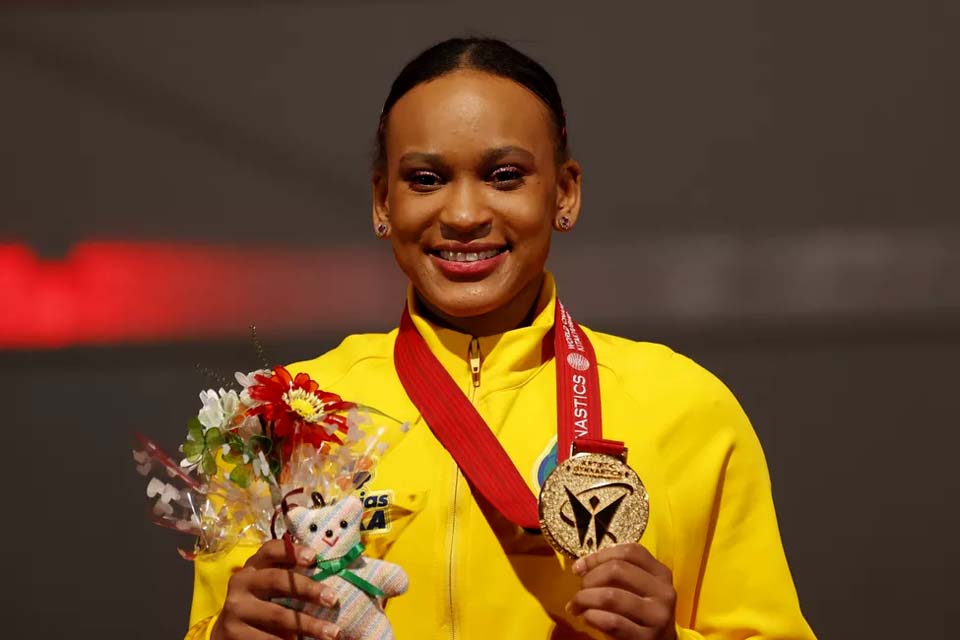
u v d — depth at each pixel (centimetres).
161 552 1747
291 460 630
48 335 1878
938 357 1767
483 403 706
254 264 1873
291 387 638
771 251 1800
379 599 623
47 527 1764
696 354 1778
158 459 643
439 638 662
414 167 680
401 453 693
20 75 1953
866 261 1783
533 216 683
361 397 716
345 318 1834
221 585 706
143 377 1842
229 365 1833
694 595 701
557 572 663
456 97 677
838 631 1655
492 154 673
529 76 697
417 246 689
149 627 1716
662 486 689
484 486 665
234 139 1912
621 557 609
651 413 702
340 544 615
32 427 1823
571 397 695
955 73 1788
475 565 664
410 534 673
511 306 720
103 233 1912
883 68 1797
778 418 1767
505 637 657
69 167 1928
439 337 720
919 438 1750
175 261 1888
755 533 707
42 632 1703
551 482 630
